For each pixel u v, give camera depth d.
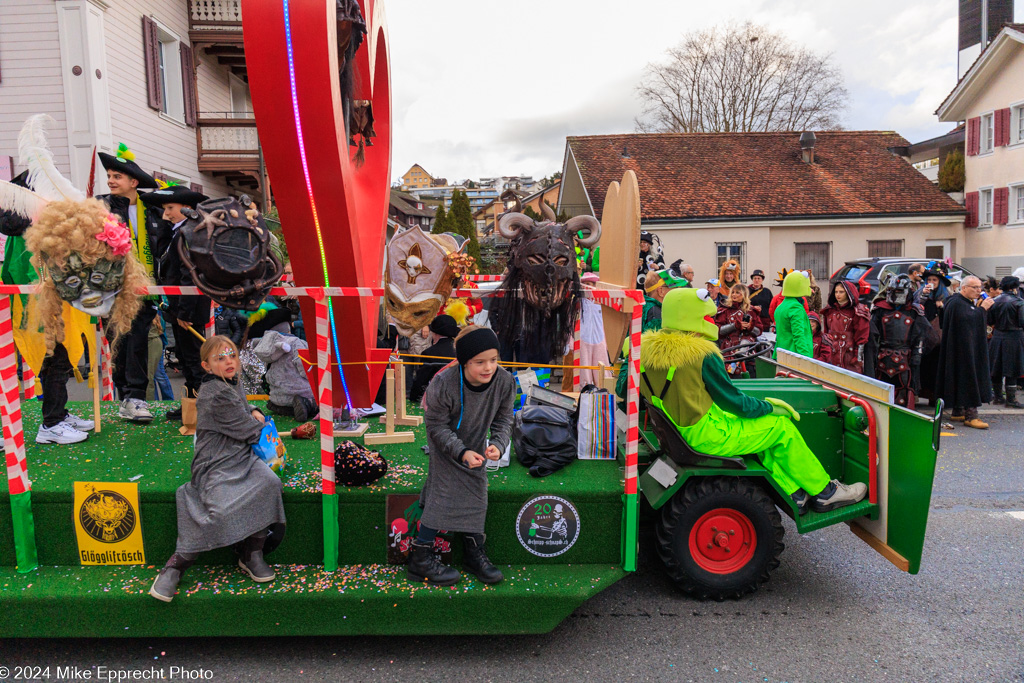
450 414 2.92
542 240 4.48
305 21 2.79
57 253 2.96
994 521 4.77
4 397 2.97
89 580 2.96
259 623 2.90
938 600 3.63
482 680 2.88
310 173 3.05
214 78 15.71
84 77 10.50
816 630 3.31
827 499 3.57
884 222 20.50
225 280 2.94
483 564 3.03
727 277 8.24
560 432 3.65
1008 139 19.62
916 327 7.47
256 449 3.04
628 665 3.00
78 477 3.23
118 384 4.87
